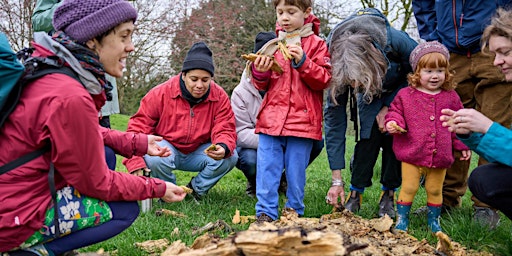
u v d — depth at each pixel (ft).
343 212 10.33
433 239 10.05
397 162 11.95
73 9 6.99
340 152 11.66
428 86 10.64
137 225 10.51
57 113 6.39
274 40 10.69
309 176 19.33
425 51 10.59
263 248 5.86
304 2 10.95
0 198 6.44
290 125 10.73
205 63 12.84
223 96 13.87
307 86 10.94
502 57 8.16
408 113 10.72
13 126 6.56
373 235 8.95
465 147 10.61
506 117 11.59
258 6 53.93
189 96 13.25
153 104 13.44
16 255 6.64
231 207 12.93
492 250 9.44
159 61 47.06
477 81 12.12
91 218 7.13
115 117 48.67
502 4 11.33
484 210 11.26
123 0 7.29
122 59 7.47
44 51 6.82
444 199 12.55
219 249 6.02
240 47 53.98
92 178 6.81
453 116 8.28
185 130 13.56
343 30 11.02
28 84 6.66
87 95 6.66
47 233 6.80
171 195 7.79
